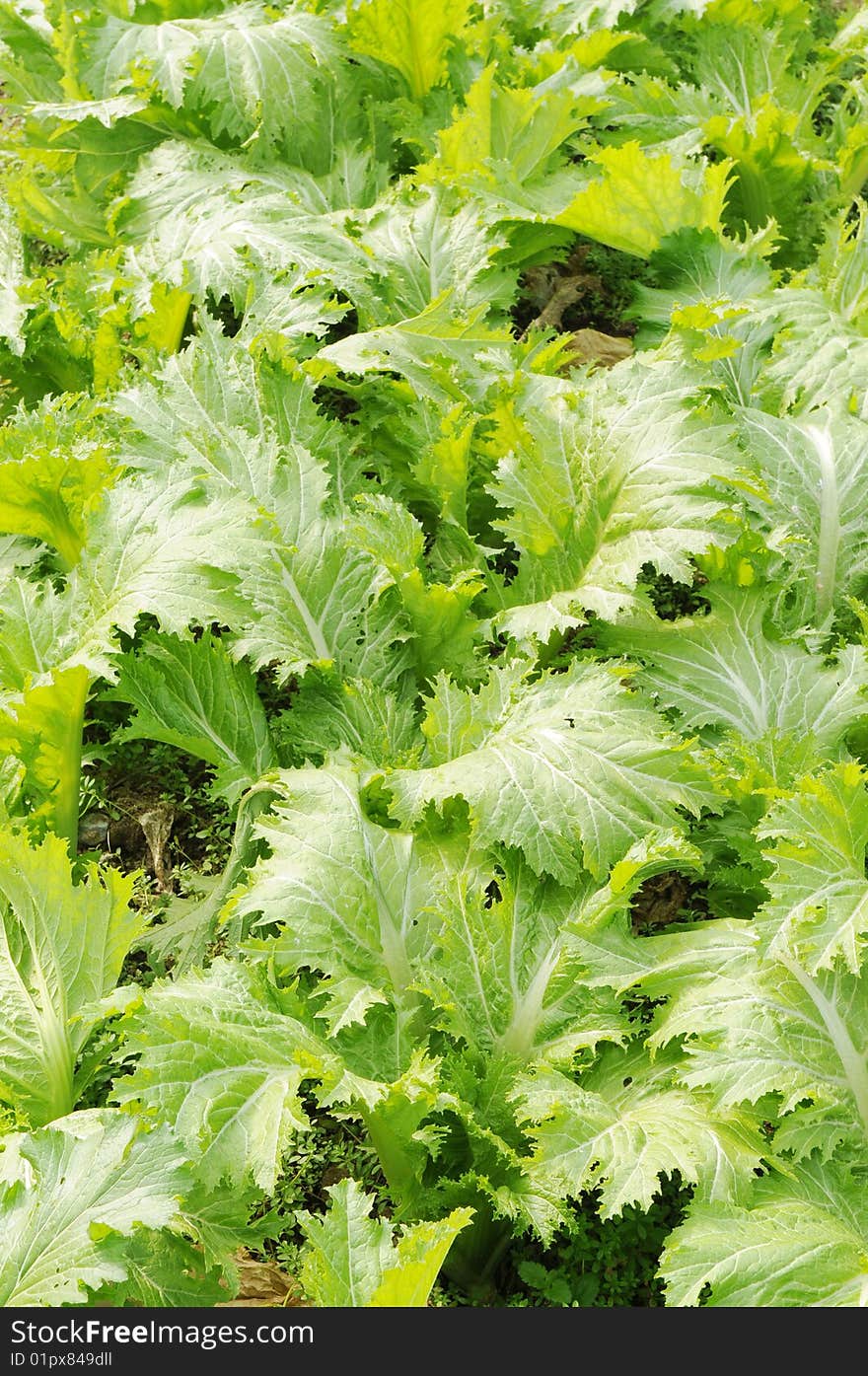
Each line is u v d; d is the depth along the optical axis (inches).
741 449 106.5
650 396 101.9
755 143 120.6
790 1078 89.7
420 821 96.0
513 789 94.0
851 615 105.3
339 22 123.0
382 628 101.7
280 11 126.8
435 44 123.5
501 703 98.0
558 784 94.0
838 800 92.3
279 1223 90.6
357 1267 86.4
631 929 100.7
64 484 102.6
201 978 92.0
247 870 93.8
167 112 121.0
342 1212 87.1
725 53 132.7
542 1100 90.2
